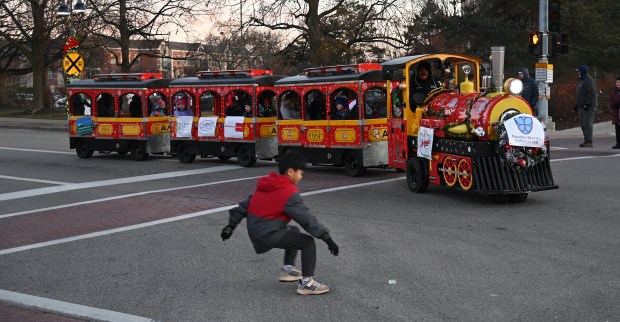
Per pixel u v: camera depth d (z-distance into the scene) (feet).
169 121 66.33
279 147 57.82
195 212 38.75
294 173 21.84
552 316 19.29
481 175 36.04
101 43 151.43
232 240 31.40
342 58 121.29
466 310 20.13
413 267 25.14
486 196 40.14
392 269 25.03
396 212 36.29
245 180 51.60
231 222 22.33
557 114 99.19
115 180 53.88
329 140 53.11
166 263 27.66
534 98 57.31
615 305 19.98
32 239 33.81
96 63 199.21
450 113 38.60
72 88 71.82
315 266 23.75
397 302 21.20
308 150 55.36
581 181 43.24
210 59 179.32
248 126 59.93
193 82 64.08
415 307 20.63
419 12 122.21
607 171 46.98
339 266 25.79
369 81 50.52
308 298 22.06
